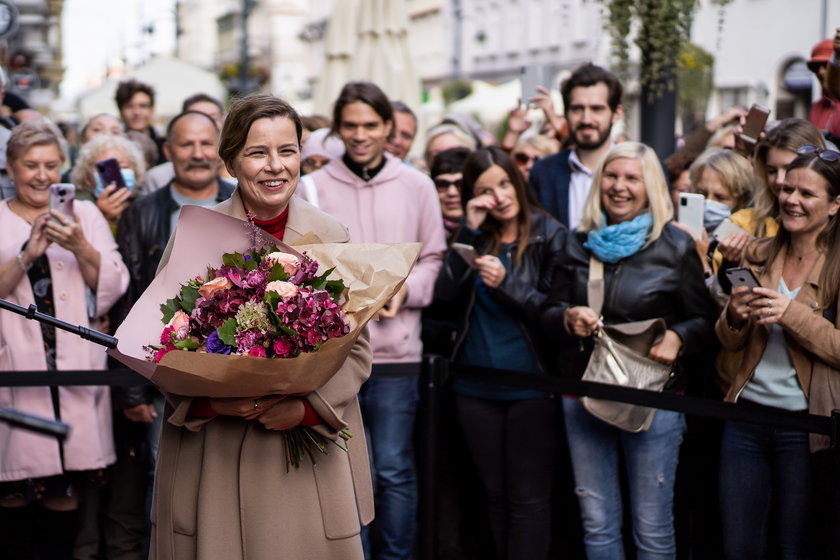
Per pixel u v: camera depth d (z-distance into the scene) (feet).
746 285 12.30
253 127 10.16
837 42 14.90
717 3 20.48
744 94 75.10
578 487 14.38
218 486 10.31
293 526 10.37
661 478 13.65
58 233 14.33
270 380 9.70
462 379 15.31
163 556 10.57
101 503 14.96
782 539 12.66
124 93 27.20
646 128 21.08
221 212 10.64
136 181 18.62
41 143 14.80
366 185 16.21
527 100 23.17
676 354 13.57
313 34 196.44
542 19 110.11
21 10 77.97
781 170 13.67
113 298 15.03
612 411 13.69
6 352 14.55
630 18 19.58
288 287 9.77
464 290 15.71
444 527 15.60
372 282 10.37
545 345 15.16
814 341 12.03
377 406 15.60
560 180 17.69
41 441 14.42
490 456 15.17
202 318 9.90
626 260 14.05
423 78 144.15
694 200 14.92
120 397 14.85
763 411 12.55
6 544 14.55
